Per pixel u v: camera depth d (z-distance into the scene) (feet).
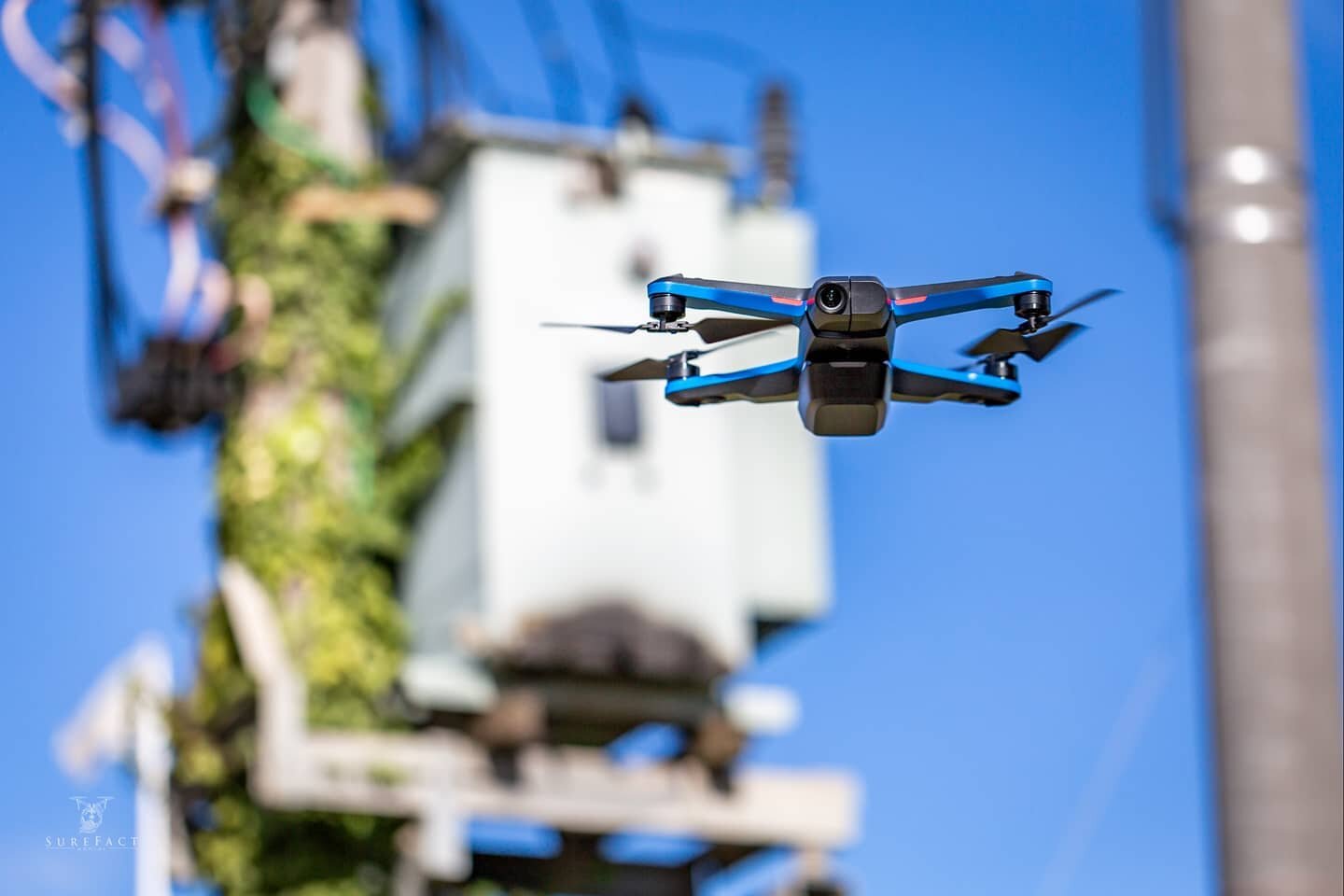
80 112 65.87
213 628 62.54
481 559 63.93
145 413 65.05
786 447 68.39
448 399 65.10
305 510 65.05
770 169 70.95
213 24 68.03
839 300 20.75
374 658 64.54
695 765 63.62
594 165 67.82
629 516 65.41
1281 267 23.25
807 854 63.98
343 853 61.87
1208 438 23.13
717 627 65.16
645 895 63.87
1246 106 23.50
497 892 62.54
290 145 67.00
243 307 66.03
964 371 21.91
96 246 64.85
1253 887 22.26
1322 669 22.58
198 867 61.57
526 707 61.05
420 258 69.92
